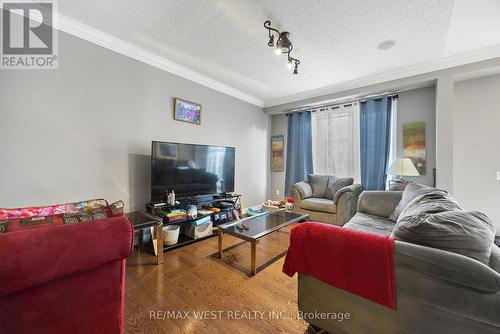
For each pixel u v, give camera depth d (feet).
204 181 10.33
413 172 9.70
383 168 11.85
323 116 14.15
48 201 6.70
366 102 12.50
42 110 6.61
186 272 6.71
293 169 15.39
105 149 7.94
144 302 5.27
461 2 6.00
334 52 8.73
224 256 7.87
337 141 13.62
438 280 2.97
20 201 6.24
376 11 6.37
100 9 6.41
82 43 7.33
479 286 2.70
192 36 7.77
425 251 3.07
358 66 9.98
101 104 7.80
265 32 7.49
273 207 13.84
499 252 3.31
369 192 9.27
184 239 9.18
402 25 7.02
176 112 10.18
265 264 7.29
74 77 7.18
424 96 10.98
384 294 3.33
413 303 3.18
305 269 4.17
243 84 12.35
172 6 6.26
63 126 6.99
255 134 15.29
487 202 9.86
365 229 7.06
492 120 9.65
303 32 7.39
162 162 8.77
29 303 2.57
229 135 13.23
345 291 3.83
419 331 3.15
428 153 10.89
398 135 11.71
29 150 6.39
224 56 9.20
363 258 3.51
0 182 5.96
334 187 12.50
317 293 4.18
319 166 14.29
